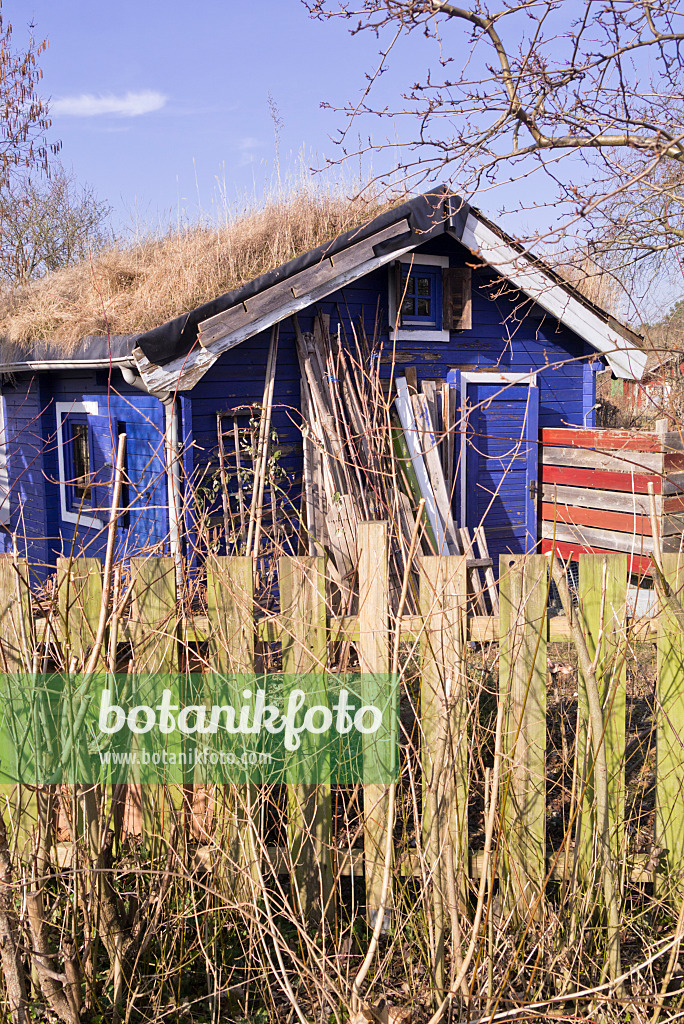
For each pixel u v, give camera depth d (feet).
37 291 34.96
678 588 10.80
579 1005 9.47
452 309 29.86
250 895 10.41
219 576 10.41
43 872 9.56
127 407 27.53
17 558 10.46
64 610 10.69
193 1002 9.31
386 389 27.81
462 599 10.11
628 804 13.01
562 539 29.09
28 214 69.51
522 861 10.40
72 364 26.91
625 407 38.09
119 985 9.39
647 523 24.86
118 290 30.32
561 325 32.42
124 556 10.65
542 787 10.37
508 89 12.62
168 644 10.28
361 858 10.80
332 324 27.43
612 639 10.44
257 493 21.89
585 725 10.36
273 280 23.98
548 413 32.65
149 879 10.15
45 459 33.47
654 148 12.14
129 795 10.59
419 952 10.23
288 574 10.50
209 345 23.06
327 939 10.59
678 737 10.42
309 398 25.45
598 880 10.23
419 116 13.17
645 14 13.28
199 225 36.14
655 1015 9.05
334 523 23.13
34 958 9.02
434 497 25.94
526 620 10.25
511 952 9.90
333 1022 9.48
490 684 11.87
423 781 10.36
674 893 10.70
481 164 13.06
